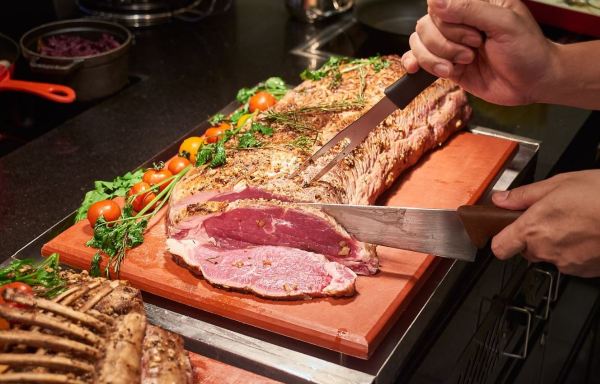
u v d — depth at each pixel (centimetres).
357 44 139
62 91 113
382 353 85
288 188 90
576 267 84
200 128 114
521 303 113
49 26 128
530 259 87
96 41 130
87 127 119
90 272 92
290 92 107
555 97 91
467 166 108
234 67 134
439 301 92
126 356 73
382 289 89
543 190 84
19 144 117
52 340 72
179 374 76
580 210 81
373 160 98
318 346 86
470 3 83
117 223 96
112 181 108
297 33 143
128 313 77
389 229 89
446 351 96
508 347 111
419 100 106
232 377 83
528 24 86
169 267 92
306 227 90
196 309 90
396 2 141
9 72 114
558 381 121
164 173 101
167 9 144
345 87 105
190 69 133
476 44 85
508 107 125
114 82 124
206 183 91
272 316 86
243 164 93
